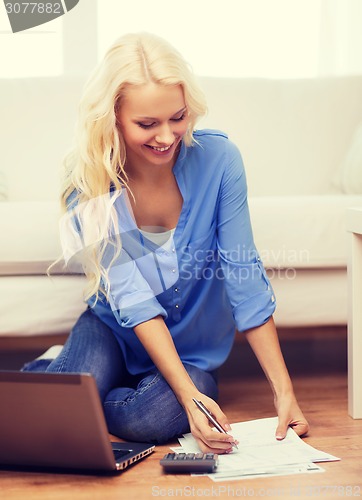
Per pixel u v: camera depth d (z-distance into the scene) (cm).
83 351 205
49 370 205
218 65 346
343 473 164
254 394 236
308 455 172
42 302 233
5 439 167
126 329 208
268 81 319
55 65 338
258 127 313
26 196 301
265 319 199
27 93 307
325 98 319
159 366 188
